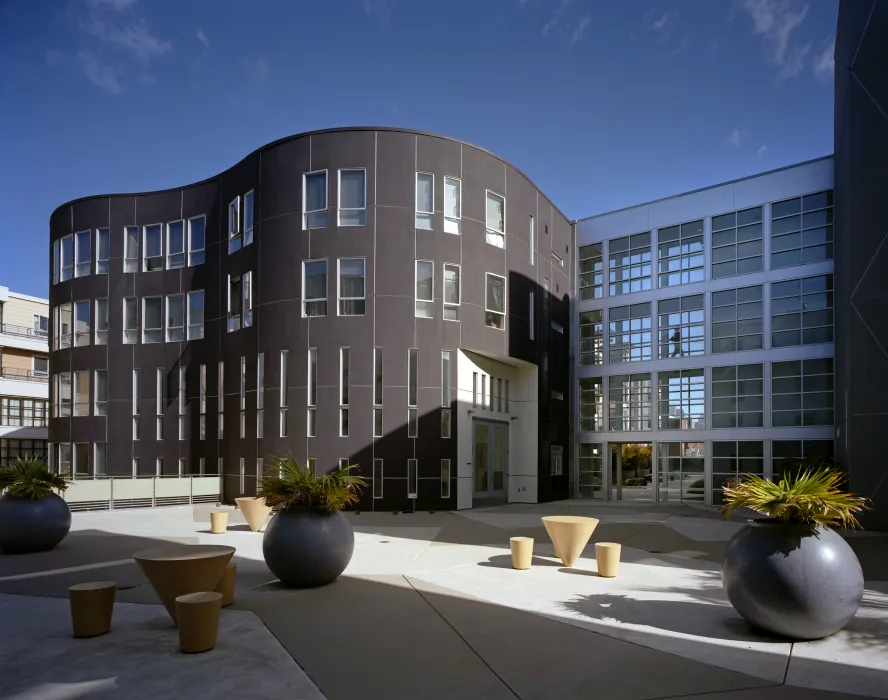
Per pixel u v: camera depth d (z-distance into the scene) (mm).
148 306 30141
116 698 5613
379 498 22781
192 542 15203
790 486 8062
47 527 13570
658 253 30875
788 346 26969
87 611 7402
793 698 5578
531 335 27953
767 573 7078
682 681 5996
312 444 23250
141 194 30516
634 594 9617
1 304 48781
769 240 27812
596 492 31531
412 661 6562
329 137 24016
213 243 28500
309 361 23625
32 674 6215
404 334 23375
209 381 28141
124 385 30016
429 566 11883
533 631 7629
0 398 47125
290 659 6621
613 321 31875
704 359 29047
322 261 23844
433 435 23312
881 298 17375
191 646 6797
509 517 20922
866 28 17781
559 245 31531
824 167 26672
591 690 5785
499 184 26234
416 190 24000
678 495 29219
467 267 24703
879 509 17406
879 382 17578
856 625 7785
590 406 32125
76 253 31578
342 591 9750
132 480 24141
